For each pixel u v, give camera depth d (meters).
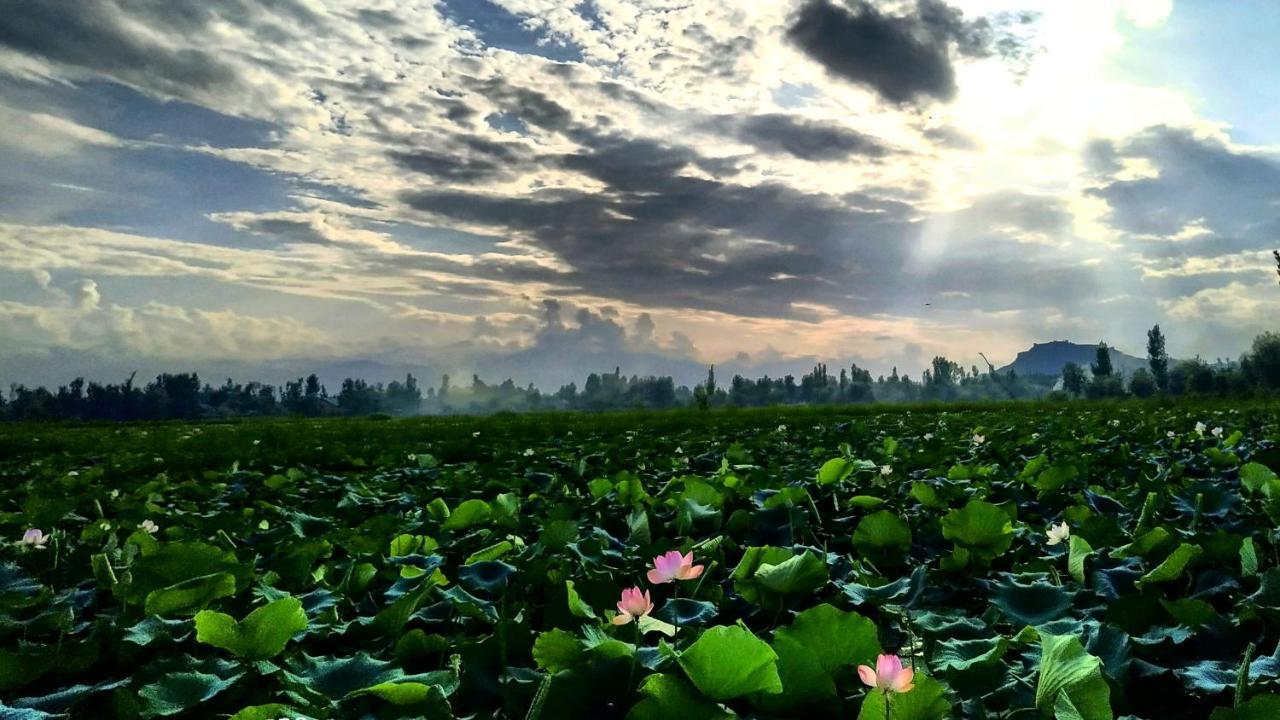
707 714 1.98
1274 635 2.67
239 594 3.64
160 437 20.97
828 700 2.21
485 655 2.72
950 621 3.06
